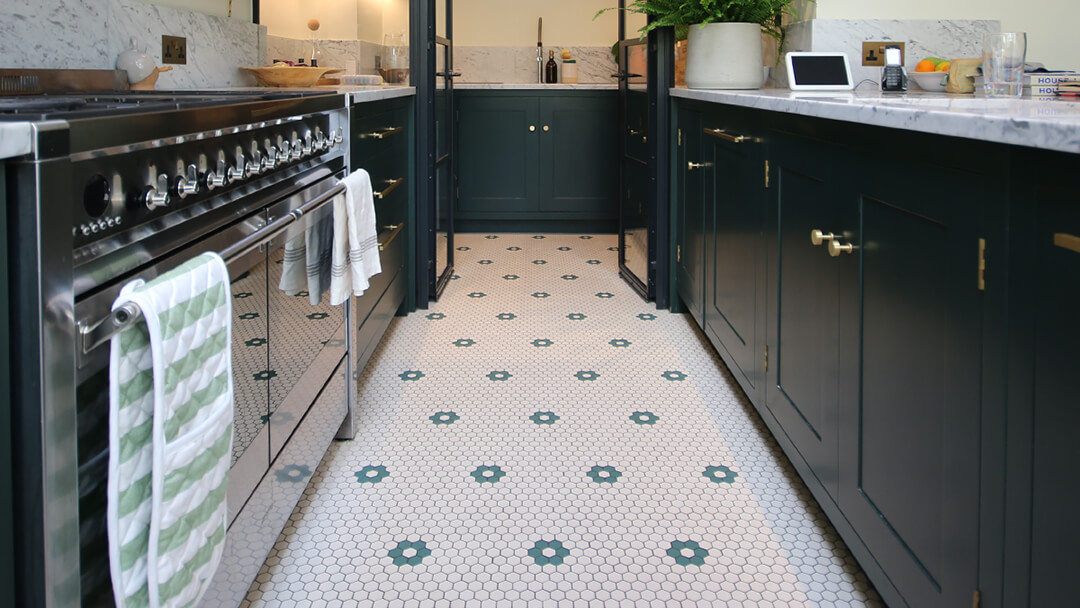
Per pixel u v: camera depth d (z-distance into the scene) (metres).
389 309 2.96
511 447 2.14
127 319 0.83
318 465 1.87
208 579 1.03
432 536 1.71
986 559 0.94
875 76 2.93
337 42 4.17
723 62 2.82
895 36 2.93
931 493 1.10
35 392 0.75
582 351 2.95
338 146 2.02
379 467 2.02
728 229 2.47
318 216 1.69
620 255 4.16
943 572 1.06
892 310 1.24
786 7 2.98
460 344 3.04
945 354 1.05
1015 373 0.87
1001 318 0.90
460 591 1.51
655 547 1.66
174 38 2.40
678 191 3.37
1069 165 0.76
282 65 2.98
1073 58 2.92
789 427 1.84
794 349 1.79
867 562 1.36
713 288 2.71
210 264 1.02
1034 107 1.15
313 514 1.79
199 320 0.97
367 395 2.51
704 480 1.95
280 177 1.53
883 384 1.28
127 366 0.86
